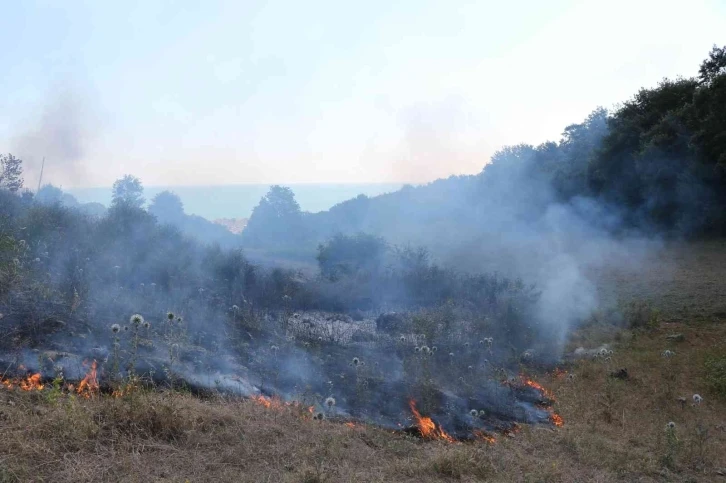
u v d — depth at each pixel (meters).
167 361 6.63
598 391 9.92
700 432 7.24
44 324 6.62
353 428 5.96
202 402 5.67
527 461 5.77
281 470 4.39
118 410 4.69
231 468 4.29
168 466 4.12
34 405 4.70
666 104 30.30
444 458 5.19
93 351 6.35
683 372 11.26
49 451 3.93
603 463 6.15
